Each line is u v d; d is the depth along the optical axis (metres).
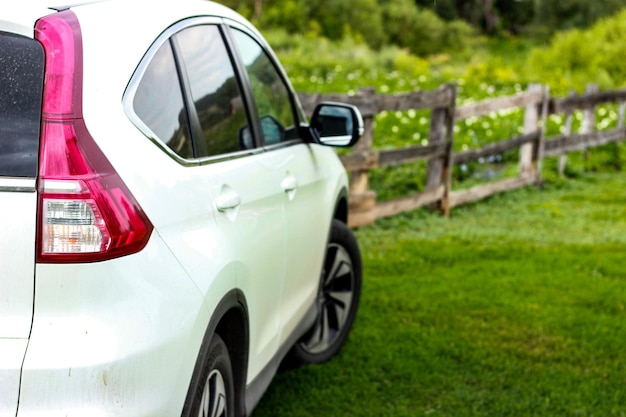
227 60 3.33
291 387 4.50
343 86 20.44
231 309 2.87
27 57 2.16
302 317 4.02
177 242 2.40
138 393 2.17
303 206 3.78
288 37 35.12
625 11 31.34
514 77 26.56
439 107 9.67
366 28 46.53
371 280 6.75
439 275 7.02
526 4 67.19
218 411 2.81
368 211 8.77
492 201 10.92
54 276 2.07
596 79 25.94
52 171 2.08
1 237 2.06
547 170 13.28
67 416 2.05
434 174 9.94
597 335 5.50
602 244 8.59
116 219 2.14
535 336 5.46
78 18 2.33
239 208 2.93
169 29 2.81
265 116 3.62
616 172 14.19
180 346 2.33
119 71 2.37
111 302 2.13
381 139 12.90
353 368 4.79
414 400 4.40
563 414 4.28
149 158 2.37
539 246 8.41
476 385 4.62
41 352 2.05
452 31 50.66
